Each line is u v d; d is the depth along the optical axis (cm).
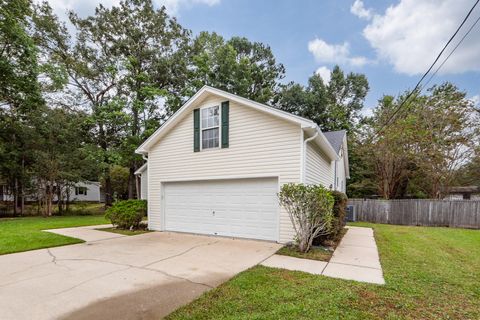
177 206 905
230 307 313
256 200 741
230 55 2034
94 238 778
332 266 487
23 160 1634
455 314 299
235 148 775
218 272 451
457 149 1410
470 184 1597
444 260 536
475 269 476
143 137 1747
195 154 859
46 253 589
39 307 317
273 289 368
